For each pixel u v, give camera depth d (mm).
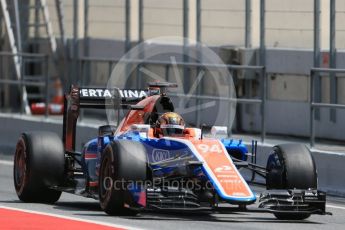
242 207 26750
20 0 61000
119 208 26000
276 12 46562
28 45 61938
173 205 25234
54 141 29797
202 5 50656
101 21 56812
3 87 59625
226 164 25391
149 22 53375
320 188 36562
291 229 25031
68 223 24875
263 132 39594
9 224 24719
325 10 46375
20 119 50812
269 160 27438
